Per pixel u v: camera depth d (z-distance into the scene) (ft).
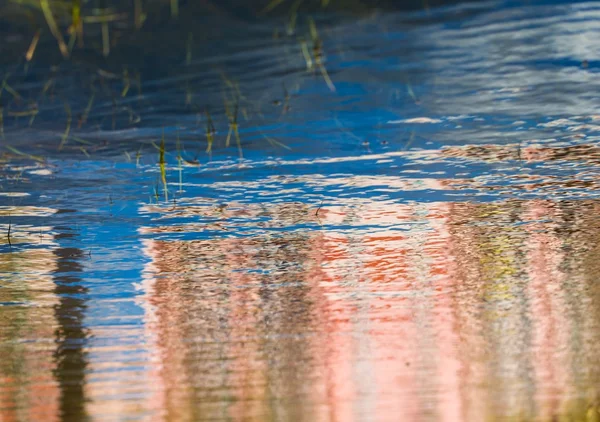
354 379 42.80
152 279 55.72
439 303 51.06
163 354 46.39
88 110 89.66
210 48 105.91
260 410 40.52
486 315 49.47
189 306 52.03
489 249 57.52
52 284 55.42
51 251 59.93
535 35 100.78
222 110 86.69
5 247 60.49
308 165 72.59
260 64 99.35
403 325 48.73
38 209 66.69
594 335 46.80
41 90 96.27
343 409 40.09
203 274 56.13
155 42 108.47
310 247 59.11
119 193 69.26
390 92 87.71
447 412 39.96
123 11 118.21
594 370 43.39
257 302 52.13
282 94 89.61
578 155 71.00
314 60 98.94
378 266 56.03
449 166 70.59
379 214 63.41
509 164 70.33
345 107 84.79
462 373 43.34
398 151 74.08
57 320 50.78
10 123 87.04
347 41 104.73
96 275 56.39
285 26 112.16
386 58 97.86
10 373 44.50
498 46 98.53
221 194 68.13
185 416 40.19
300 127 80.84
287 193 67.67
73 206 67.00
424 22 110.01
